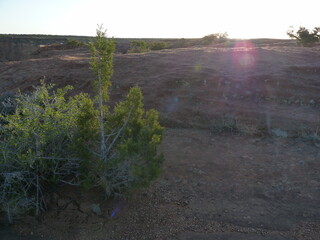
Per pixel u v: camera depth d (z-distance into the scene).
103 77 5.46
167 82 12.80
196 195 5.83
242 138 8.73
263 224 5.00
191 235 4.73
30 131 5.16
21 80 15.34
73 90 13.35
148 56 17.41
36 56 34.62
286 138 8.64
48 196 5.37
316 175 6.57
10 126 5.31
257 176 6.57
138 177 4.92
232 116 9.93
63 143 5.64
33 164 5.26
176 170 6.80
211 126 9.49
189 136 8.97
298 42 28.48
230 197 5.79
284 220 5.10
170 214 5.23
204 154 7.70
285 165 7.05
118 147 5.23
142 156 5.04
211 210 5.37
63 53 32.34
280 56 16.12
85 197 5.45
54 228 4.85
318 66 13.81
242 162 7.23
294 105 10.84
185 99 11.41
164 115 10.34
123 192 5.61
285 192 5.95
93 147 5.77
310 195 5.82
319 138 8.30
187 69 14.19
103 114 5.81
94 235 4.73
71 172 5.70
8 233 4.76
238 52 17.41
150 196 5.73
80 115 5.55
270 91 11.65
